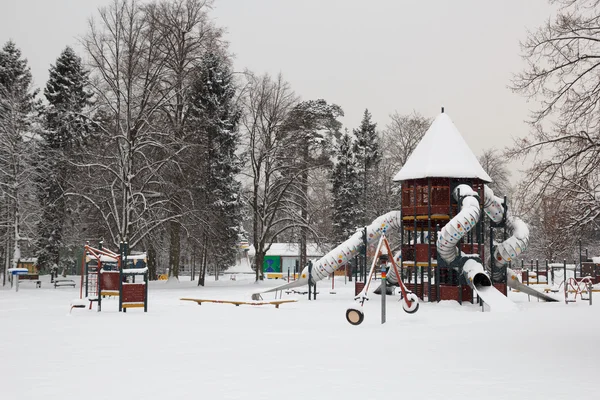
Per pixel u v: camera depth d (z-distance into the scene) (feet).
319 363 38.42
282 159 174.50
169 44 154.40
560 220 67.10
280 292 122.62
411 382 32.14
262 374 34.58
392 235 221.05
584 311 80.48
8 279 169.99
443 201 108.27
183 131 145.28
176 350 44.50
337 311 83.82
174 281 159.84
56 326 62.23
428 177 104.88
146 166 137.90
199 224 144.87
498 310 83.41
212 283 173.88
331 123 179.63
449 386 31.07
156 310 84.17
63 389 30.42
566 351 43.50
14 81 186.50
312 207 179.32
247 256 287.69
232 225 169.17
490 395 28.91
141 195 137.69
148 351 43.93
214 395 28.99
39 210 160.76
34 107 186.19
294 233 190.49
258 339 51.39
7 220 156.35
